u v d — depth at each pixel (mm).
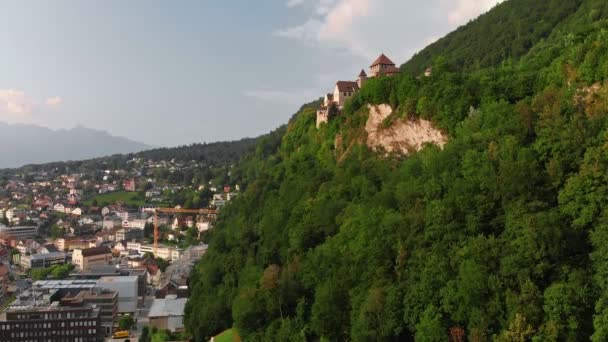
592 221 83062
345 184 147000
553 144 95875
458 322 86125
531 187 91375
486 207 94875
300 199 161750
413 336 93562
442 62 151625
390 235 105812
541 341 72625
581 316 74625
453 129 134625
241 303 135250
